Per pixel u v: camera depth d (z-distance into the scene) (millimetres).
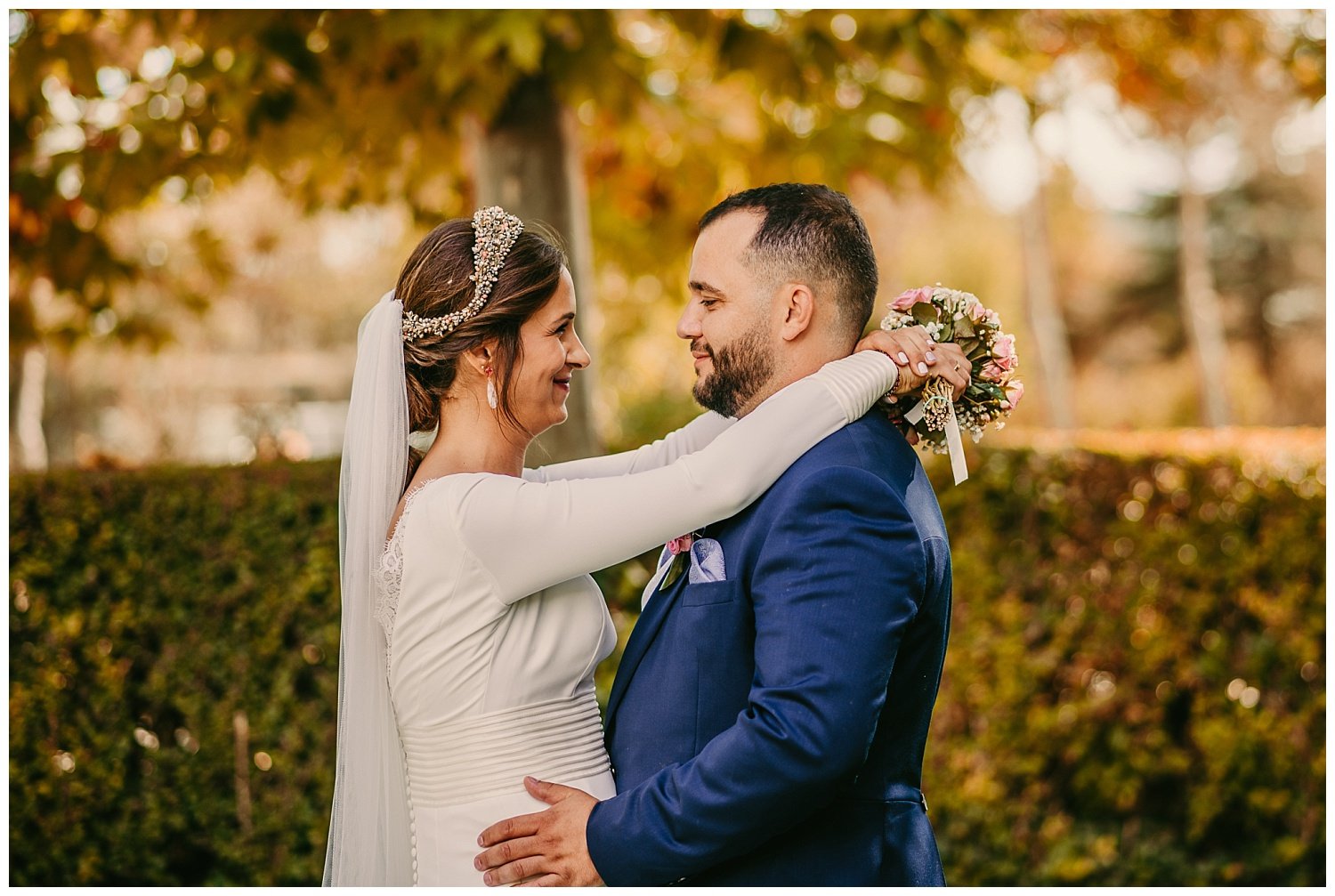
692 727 1796
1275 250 23844
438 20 3635
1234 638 4309
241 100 4082
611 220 5750
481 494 1864
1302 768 4285
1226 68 11508
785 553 1698
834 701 1605
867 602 1656
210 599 4246
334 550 4215
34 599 4188
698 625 1816
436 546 1878
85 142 4660
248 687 4242
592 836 1742
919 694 1860
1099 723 4344
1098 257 24125
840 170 4523
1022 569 4340
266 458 4598
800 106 4387
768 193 1955
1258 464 4270
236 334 19266
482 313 1975
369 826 1984
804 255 1889
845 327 1931
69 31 4262
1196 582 4289
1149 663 4289
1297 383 23266
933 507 1910
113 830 4238
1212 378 16109
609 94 4000
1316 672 4273
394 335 2021
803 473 1764
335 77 4238
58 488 4219
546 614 1938
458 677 1883
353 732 1993
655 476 1814
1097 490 4328
